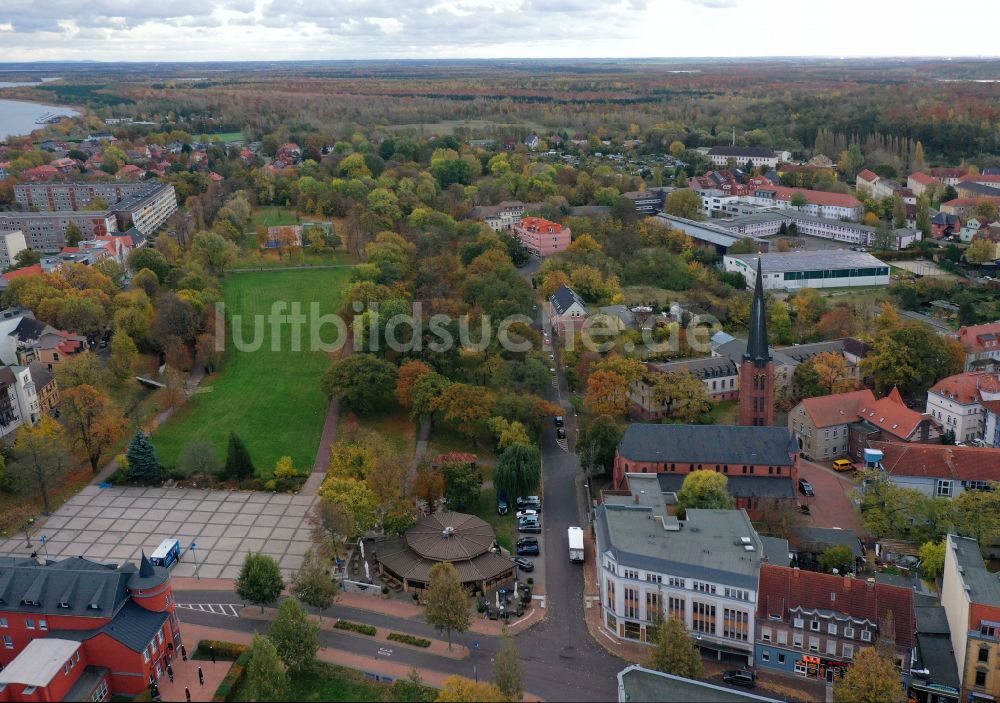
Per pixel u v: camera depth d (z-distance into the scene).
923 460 197.75
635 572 152.25
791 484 192.12
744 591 146.12
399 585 170.38
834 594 144.12
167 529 190.50
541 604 165.25
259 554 160.62
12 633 143.88
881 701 125.44
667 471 198.50
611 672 145.75
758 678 145.50
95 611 141.12
